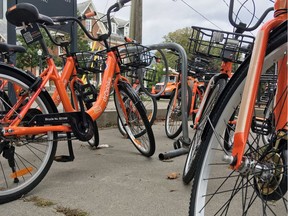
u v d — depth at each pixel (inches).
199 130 78.9
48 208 72.4
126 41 122.6
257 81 42.9
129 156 118.2
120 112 122.3
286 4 44.4
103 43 108.1
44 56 88.6
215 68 127.3
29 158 103.6
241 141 42.6
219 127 48.4
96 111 95.7
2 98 87.1
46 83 86.7
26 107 79.4
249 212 67.0
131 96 113.7
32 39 84.6
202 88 137.5
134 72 147.0
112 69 106.1
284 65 46.3
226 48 91.4
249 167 43.4
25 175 83.0
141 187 86.3
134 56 111.1
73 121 87.4
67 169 100.8
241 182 48.5
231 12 74.4
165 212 71.4
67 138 87.9
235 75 47.5
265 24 43.9
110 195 80.4
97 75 113.1
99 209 72.4
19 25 83.7
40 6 152.3
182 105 119.9
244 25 74.8
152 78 152.6
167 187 86.5
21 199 77.3
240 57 90.5
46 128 82.1
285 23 42.9
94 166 104.7
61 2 162.6
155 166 105.7
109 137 152.8
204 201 49.1
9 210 71.2
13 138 77.7
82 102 93.7
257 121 50.8
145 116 113.2
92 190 83.5
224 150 47.6
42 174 82.2
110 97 114.0
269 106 53.9
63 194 80.5
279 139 45.6
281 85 47.5
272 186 45.4
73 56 106.7
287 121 46.9
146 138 115.8
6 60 96.4
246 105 42.8
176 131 154.3
